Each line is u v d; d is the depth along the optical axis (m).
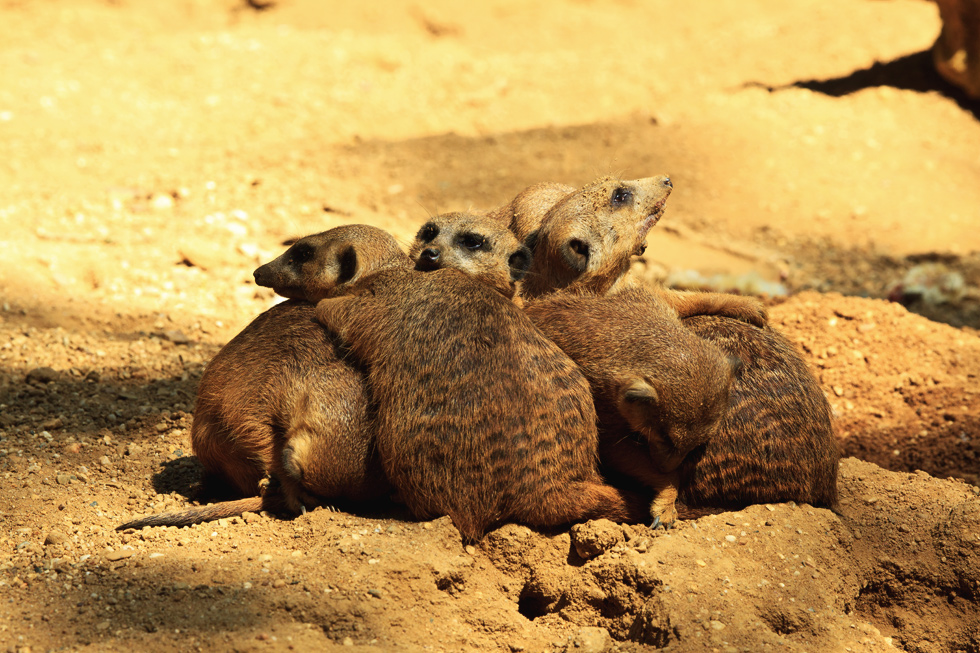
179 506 11.53
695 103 32.81
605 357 11.03
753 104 32.28
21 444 12.63
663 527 10.89
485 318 10.73
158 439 13.36
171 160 27.80
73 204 23.39
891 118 31.70
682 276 21.97
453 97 35.34
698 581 10.01
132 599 9.23
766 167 28.70
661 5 51.28
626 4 51.09
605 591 10.41
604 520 10.76
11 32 39.53
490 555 10.68
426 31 47.03
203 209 23.89
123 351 16.00
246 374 11.03
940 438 15.25
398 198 25.92
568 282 13.22
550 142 29.89
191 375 15.48
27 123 29.00
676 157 28.89
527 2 49.56
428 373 10.46
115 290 19.03
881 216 26.67
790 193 27.61
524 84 36.91
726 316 12.63
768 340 11.82
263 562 9.92
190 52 37.34
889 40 37.28
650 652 9.36
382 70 38.69
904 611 11.15
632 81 36.97
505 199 25.91
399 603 9.62
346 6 47.12
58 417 13.50
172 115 31.72
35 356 15.36
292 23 46.06
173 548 10.28
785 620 9.82
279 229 22.98
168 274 19.94
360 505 11.31
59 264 19.62
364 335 10.83
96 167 26.67
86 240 21.19
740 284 21.47
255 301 19.41
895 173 28.84
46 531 10.61
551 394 10.50
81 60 35.59
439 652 9.26
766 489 11.22
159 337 16.86
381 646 9.00
